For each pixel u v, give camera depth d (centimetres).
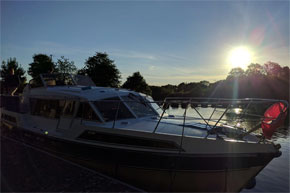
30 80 889
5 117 904
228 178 470
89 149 529
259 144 467
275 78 5219
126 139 493
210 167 456
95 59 3450
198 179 466
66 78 862
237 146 458
